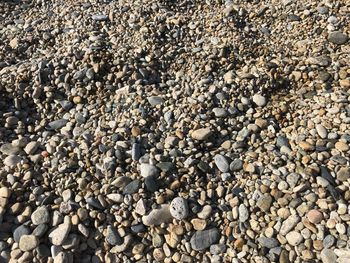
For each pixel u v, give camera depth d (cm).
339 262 46
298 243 48
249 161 55
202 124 59
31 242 47
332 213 49
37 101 63
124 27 75
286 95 64
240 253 48
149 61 69
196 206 50
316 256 47
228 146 57
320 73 66
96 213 49
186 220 50
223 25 75
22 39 74
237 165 54
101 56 68
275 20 77
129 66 67
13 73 66
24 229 48
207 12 80
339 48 70
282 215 49
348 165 53
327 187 51
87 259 48
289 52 70
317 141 56
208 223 50
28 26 78
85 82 65
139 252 48
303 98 63
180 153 55
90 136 58
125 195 51
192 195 51
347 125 58
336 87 64
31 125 62
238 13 78
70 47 70
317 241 47
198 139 57
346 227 48
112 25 76
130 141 57
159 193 51
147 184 52
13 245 47
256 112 61
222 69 68
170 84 66
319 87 64
